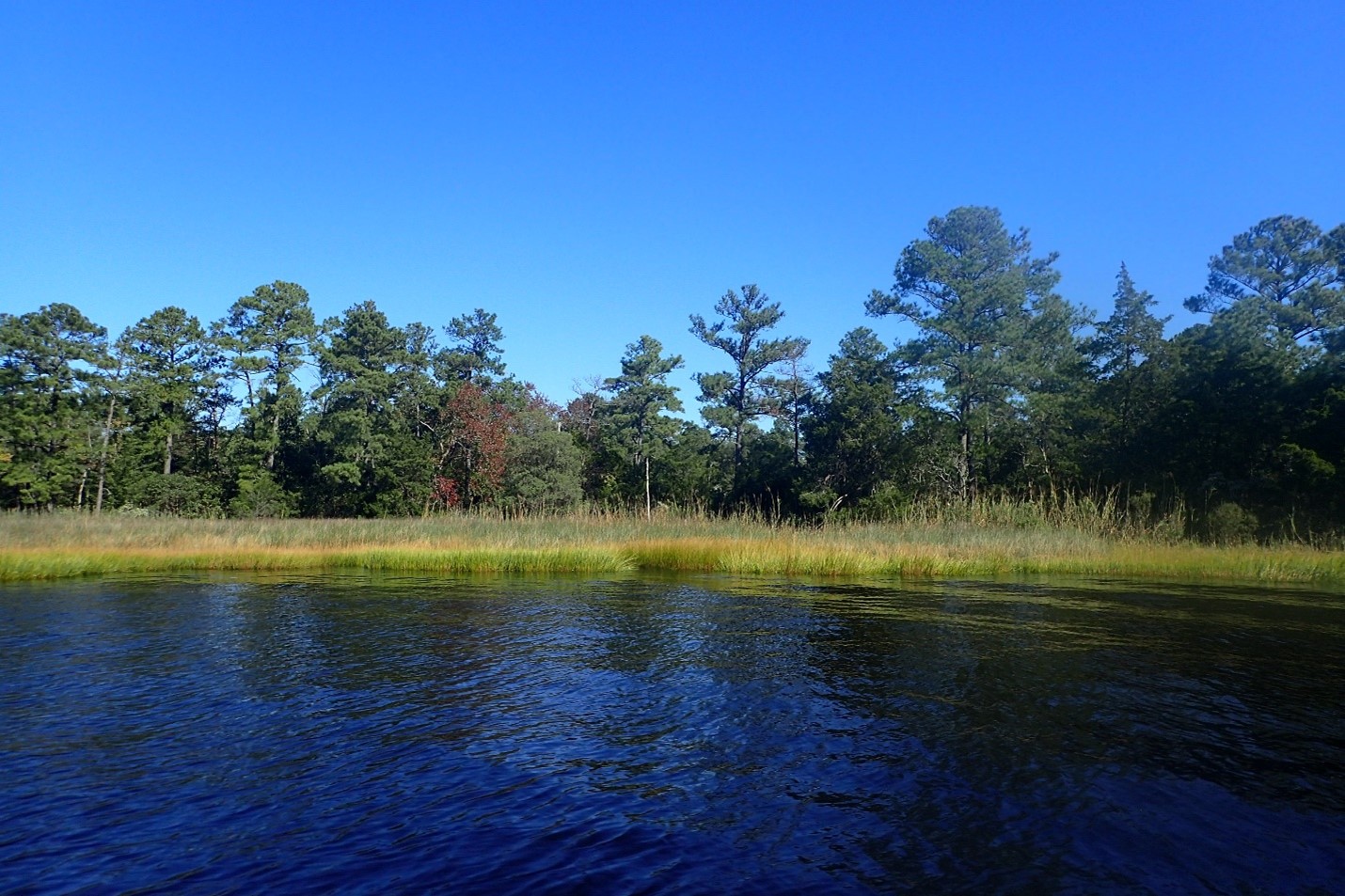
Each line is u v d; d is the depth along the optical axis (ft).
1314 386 106.83
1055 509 95.20
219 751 22.62
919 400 147.02
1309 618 44.93
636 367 191.11
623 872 15.78
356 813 18.53
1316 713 26.50
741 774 21.07
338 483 161.58
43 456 139.74
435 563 71.72
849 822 18.16
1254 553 73.15
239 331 173.47
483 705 27.30
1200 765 21.71
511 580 63.77
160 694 28.50
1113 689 29.30
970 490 139.03
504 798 19.43
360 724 25.11
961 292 140.46
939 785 20.31
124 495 150.00
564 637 39.09
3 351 142.41
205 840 17.19
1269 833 17.67
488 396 180.04
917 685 29.84
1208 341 122.93
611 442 189.37
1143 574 69.46
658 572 71.05
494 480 159.33
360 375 171.22
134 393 154.20
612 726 25.03
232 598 52.54
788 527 95.14
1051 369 142.92
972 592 56.18
